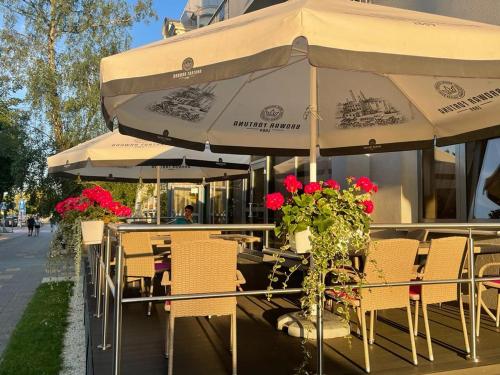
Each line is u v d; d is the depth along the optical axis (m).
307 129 5.61
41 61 13.56
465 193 5.70
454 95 4.14
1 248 20.66
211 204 14.70
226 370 2.96
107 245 3.58
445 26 2.35
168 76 2.32
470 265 3.08
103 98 2.83
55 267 8.22
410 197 6.56
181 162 7.21
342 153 5.48
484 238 4.95
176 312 2.85
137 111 4.16
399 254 3.08
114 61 2.41
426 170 6.39
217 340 3.66
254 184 11.27
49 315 6.54
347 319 2.87
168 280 3.35
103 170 9.98
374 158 7.11
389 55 2.19
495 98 3.91
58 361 4.61
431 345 3.24
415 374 2.83
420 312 4.67
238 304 5.07
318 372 2.61
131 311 4.76
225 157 7.75
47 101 12.96
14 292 8.84
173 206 15.74
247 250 10.41
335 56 2.11
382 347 3.44
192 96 4.21
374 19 2.24
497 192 5.26
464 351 3.33
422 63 2.22
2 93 16.08
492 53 2.33
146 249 4.62
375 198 7.04
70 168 6.78
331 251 2.57
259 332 3.90
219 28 2.57
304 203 2.64
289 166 9.61
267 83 4.65
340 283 2.91
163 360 3.18
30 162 13.28
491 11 5.11
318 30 2.11
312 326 3.66
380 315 4.55
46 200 13.09
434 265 3.27
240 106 4.86
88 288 6.05
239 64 2.17
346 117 5.23
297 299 5.34
